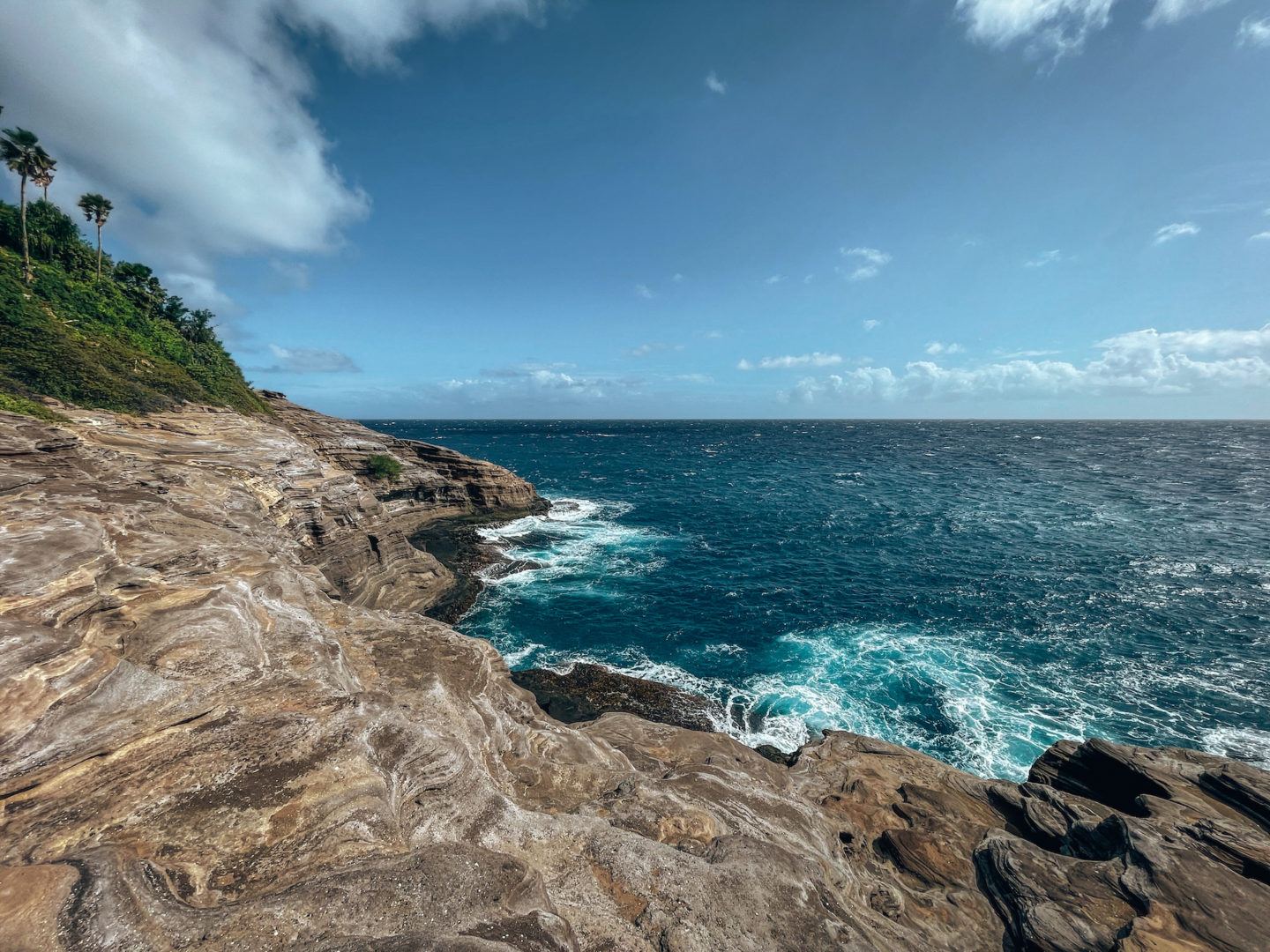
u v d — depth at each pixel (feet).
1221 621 97.71
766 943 24.03
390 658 45.50
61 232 137.18
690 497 219.61
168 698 26.48
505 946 18.07
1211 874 29.84
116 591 33.86
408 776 28.14
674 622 101.96
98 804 21.77
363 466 157.58
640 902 24.90
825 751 56.13
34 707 22.45
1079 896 30.99
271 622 38.70
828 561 136.15
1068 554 136.67
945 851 38.19
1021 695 77.00
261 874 20.33
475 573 127.24
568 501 209.36
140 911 17.03
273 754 25.93
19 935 15.47
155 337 131.34
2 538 30.83
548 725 46.52
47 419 71.67
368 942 17.01
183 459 81.30
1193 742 66.64
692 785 38.65
